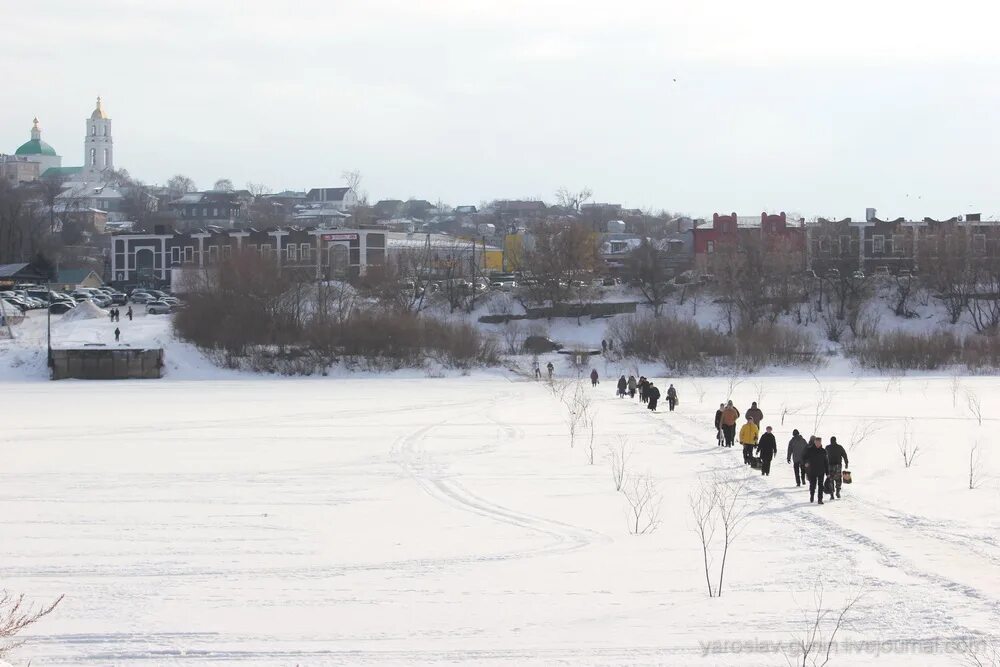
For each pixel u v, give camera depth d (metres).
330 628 33.78
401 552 44.25
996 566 40.06
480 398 121.00
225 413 105.38
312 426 93.38
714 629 33.38
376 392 130.00
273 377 156.38
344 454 75.12
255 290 166.75
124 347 157.62
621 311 186.38
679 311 186.25
